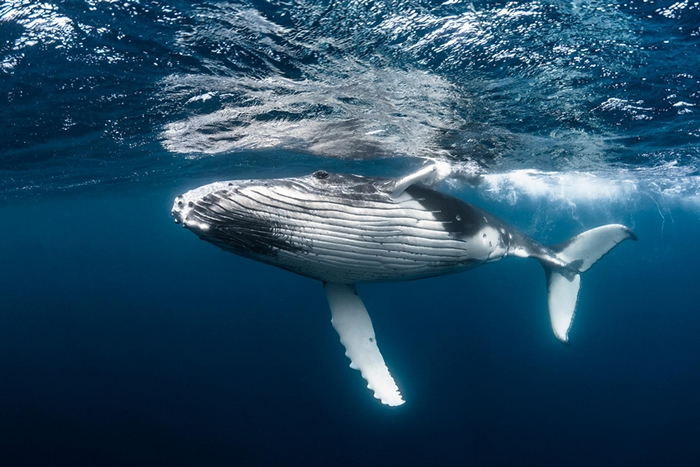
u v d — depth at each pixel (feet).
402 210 16.12
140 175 71.15
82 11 22.40
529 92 30.40
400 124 38.19
